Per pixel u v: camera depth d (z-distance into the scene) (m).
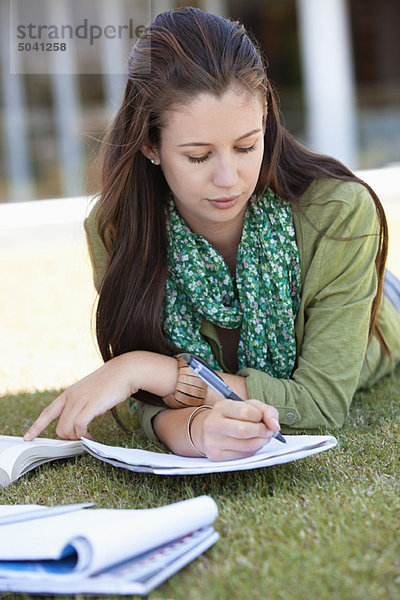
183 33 1.46
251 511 1.26
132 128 1.58
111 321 1.73
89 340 3.20
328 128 8.57
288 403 1.61
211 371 1.49
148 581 1.02
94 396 1.59
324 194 1.68
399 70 10.55
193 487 1.44
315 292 1.69
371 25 10.31
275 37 9.49
